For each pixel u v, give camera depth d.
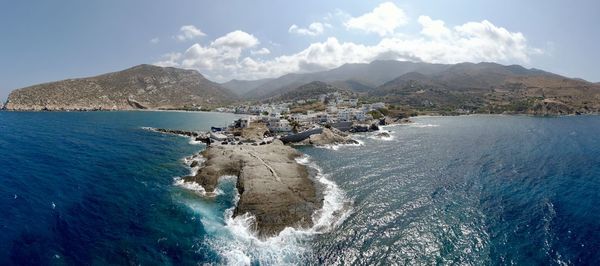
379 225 45.78
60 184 58.88
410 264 36.56
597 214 49.56
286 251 38.84
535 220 47.53
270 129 137.25
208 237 41.50
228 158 76.88
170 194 56.41
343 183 65.25
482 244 40.84
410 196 57.44
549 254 38.69
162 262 35.62
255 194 52.31
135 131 140.25
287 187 56.81
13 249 36.34
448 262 36.97
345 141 118.12
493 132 148.12
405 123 197.38
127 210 48.72
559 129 156.88
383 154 96.00
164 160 83.19
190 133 135.12
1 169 67.00
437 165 80.69
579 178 68.69
